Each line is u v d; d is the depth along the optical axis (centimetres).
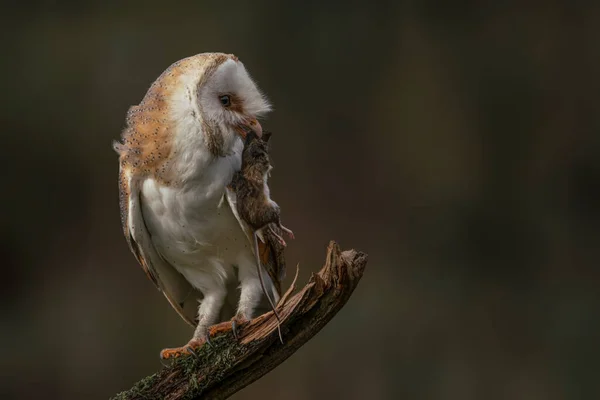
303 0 1577
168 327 1350
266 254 582
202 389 514
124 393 512
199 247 579
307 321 507
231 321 517
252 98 570
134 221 566
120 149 578
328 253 496
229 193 548
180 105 548
